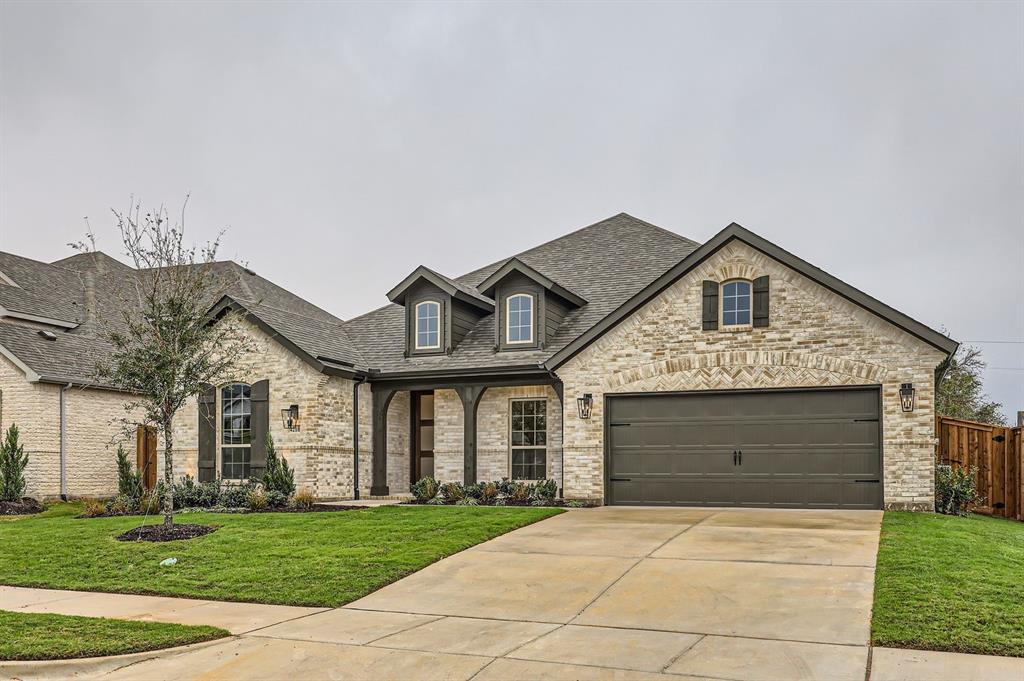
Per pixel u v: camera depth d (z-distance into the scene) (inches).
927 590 367.2
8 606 412.8
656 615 361.1
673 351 716.7
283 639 343.3
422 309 887.1
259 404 829.2
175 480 861.8
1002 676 272.1
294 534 561.6
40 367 894.4
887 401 650.2
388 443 902.4
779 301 687.1
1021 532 569.0
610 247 971.9
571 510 677.9
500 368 813.2
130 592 440.1
